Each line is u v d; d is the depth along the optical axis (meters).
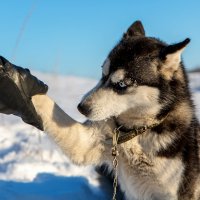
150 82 1.12
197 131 1.18
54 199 1.25
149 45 1.17
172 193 1.11
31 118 0.99
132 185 1.17
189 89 1.20
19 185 1.35
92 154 1.15
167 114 1.12
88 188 1.38
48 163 1.57
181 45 1.14
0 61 0.94
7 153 1.65
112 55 1.17
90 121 1.14
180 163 1.10
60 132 1.10
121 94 1.12
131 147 1.11
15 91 0.94
